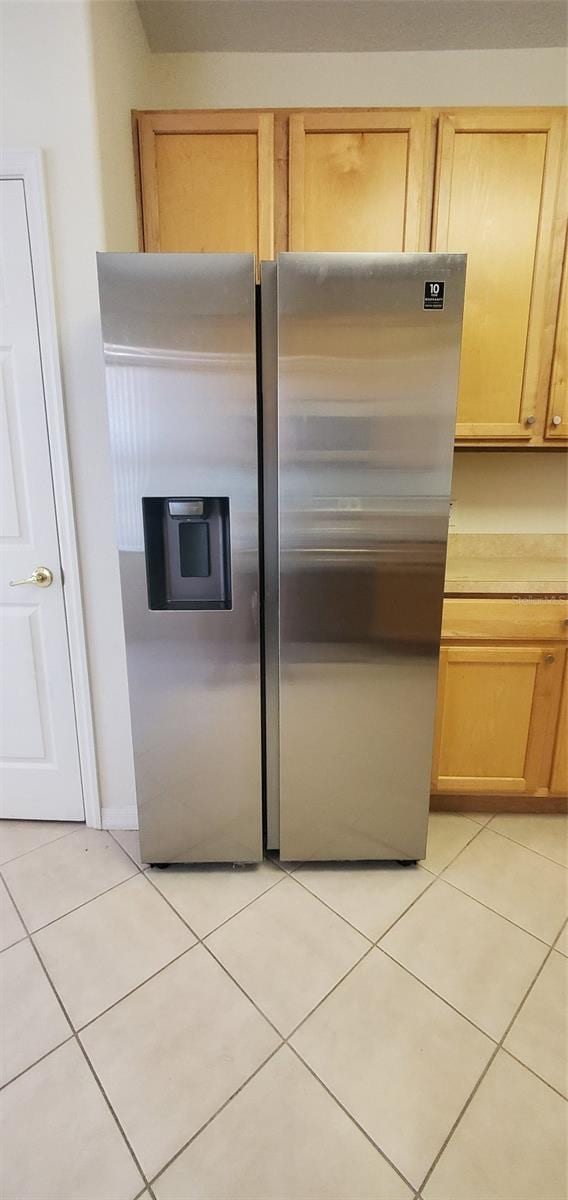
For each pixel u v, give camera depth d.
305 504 1.40
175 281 1.27
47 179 1.43
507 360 1.78
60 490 1.63
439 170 1.64
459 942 1.43
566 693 1.81
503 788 1.90
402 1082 1.11
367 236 1.68
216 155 1.64
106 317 1.29
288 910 1.53
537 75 1.92
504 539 2.20
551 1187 0.95
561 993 1.29
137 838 1.84
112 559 1.68
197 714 1.55
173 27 1.79
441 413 1.36
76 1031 1.21
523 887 1.62
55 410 1.57
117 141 1.54
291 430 1.35
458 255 1.26
